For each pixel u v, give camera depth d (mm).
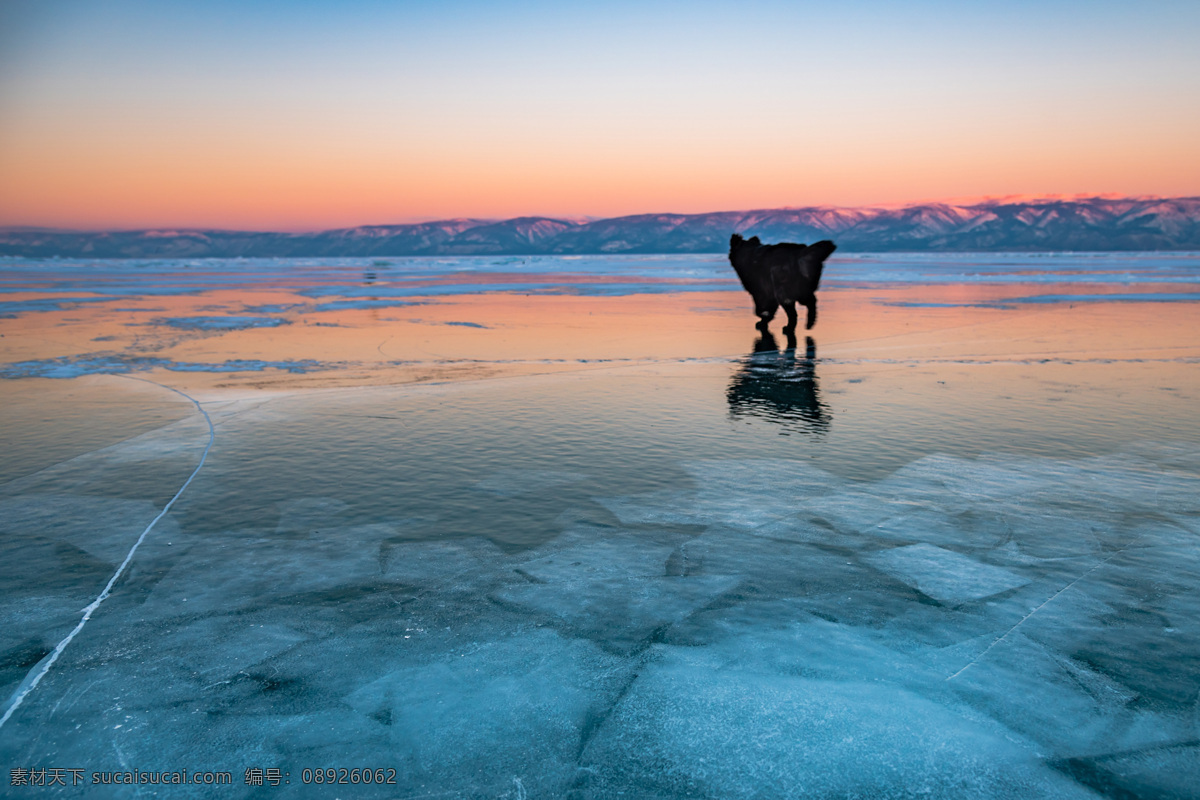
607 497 5008
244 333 15414
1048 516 4570
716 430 6844
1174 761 2344
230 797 2211
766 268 14133
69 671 2910
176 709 2658
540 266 72562
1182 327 14781
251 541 4262
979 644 3064
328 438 6625
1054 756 2371
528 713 2611
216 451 6211
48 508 4840
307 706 2670
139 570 3867
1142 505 4742
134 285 36312
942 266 54531
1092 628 3189
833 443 6355
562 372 10203
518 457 5992
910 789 2223
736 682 2789
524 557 4008
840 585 3643
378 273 53969
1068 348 12086
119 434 6797
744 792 2211
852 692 2719
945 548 4094
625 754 2395
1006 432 6664
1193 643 3061
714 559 3967
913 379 9445
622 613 3355
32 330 16125
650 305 22375
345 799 2197
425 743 2459
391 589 3623
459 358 11664
